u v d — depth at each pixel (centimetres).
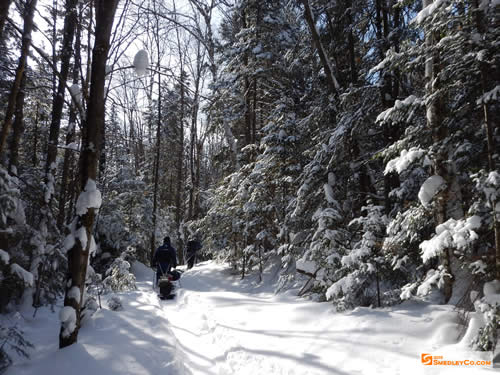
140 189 1661
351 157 848
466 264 498
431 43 530
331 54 1024
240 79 1299
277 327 573
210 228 1320
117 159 1616
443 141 520
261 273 1067
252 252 1101
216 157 1477
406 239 567
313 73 1073
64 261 763
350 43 937
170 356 417
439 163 526
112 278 913
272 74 1245
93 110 446
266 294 903
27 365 394
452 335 423
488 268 430
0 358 385
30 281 572
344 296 595
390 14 860
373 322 498
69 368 373
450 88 502
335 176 845
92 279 623
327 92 964
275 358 441
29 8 493
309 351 454
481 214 465
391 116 577
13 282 625
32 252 722
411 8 805
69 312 432
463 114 536
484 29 439
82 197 436
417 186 686
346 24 966
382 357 406
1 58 836
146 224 1645
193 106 597
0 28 460
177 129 2356
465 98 517
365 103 813
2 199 549
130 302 740
